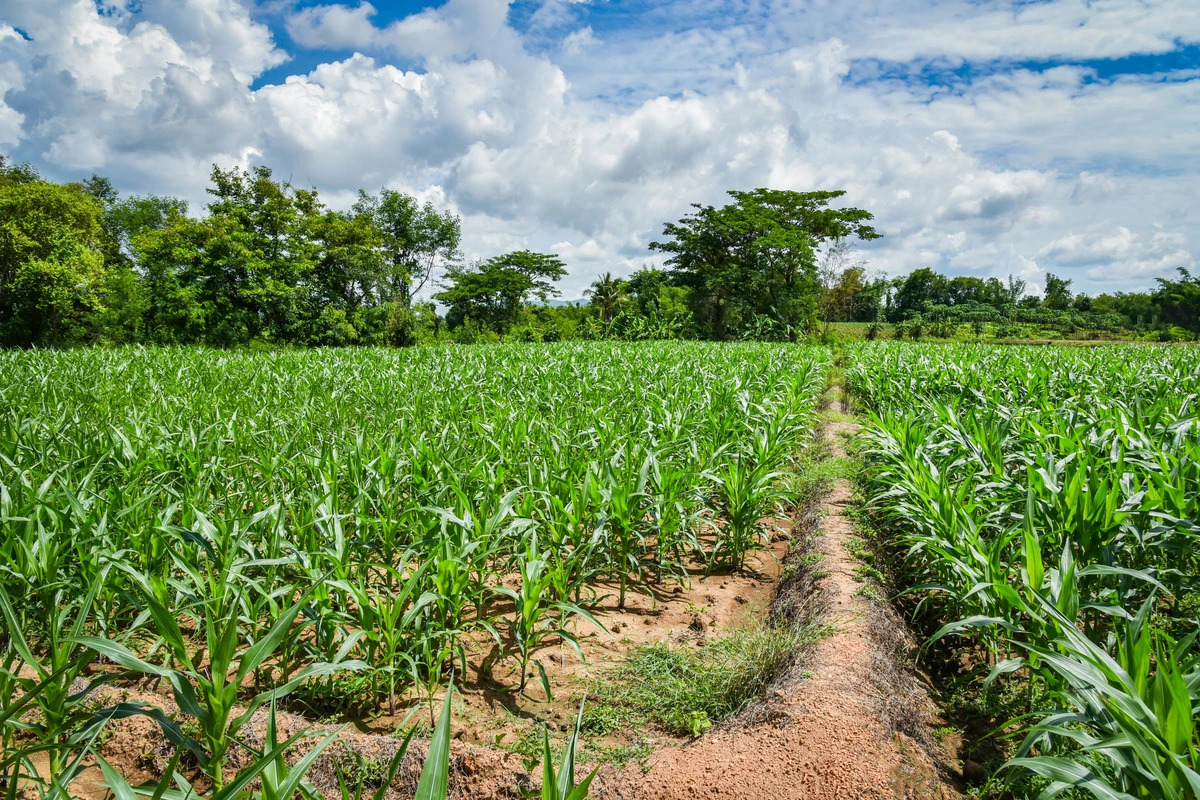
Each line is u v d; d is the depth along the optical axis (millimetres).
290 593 4312
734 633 4668
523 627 3883
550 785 1992
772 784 2906
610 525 5301
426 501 5008
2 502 4191
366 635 3527
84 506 4441
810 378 13859
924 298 92625
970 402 9891
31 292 35531
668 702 3834
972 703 3891
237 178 40281
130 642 4168
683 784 2936
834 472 8016
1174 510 4203
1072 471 5203
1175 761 1961
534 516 5551
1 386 11258
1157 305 75500
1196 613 4441
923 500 5012
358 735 3232
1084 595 4062
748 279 54000
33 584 3918
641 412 8688
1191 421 5758
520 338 56969
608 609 5223
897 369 13750
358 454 5633
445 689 3939
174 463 5746
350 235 44344
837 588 4875
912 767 3119
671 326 47812
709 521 6055
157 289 34500
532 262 71562
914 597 5262
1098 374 12398
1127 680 2338
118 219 57344
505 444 6910
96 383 11727
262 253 38062
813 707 3363
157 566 4203
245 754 3090
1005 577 3920
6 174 45188
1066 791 2967
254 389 11352
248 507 5617
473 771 3025
